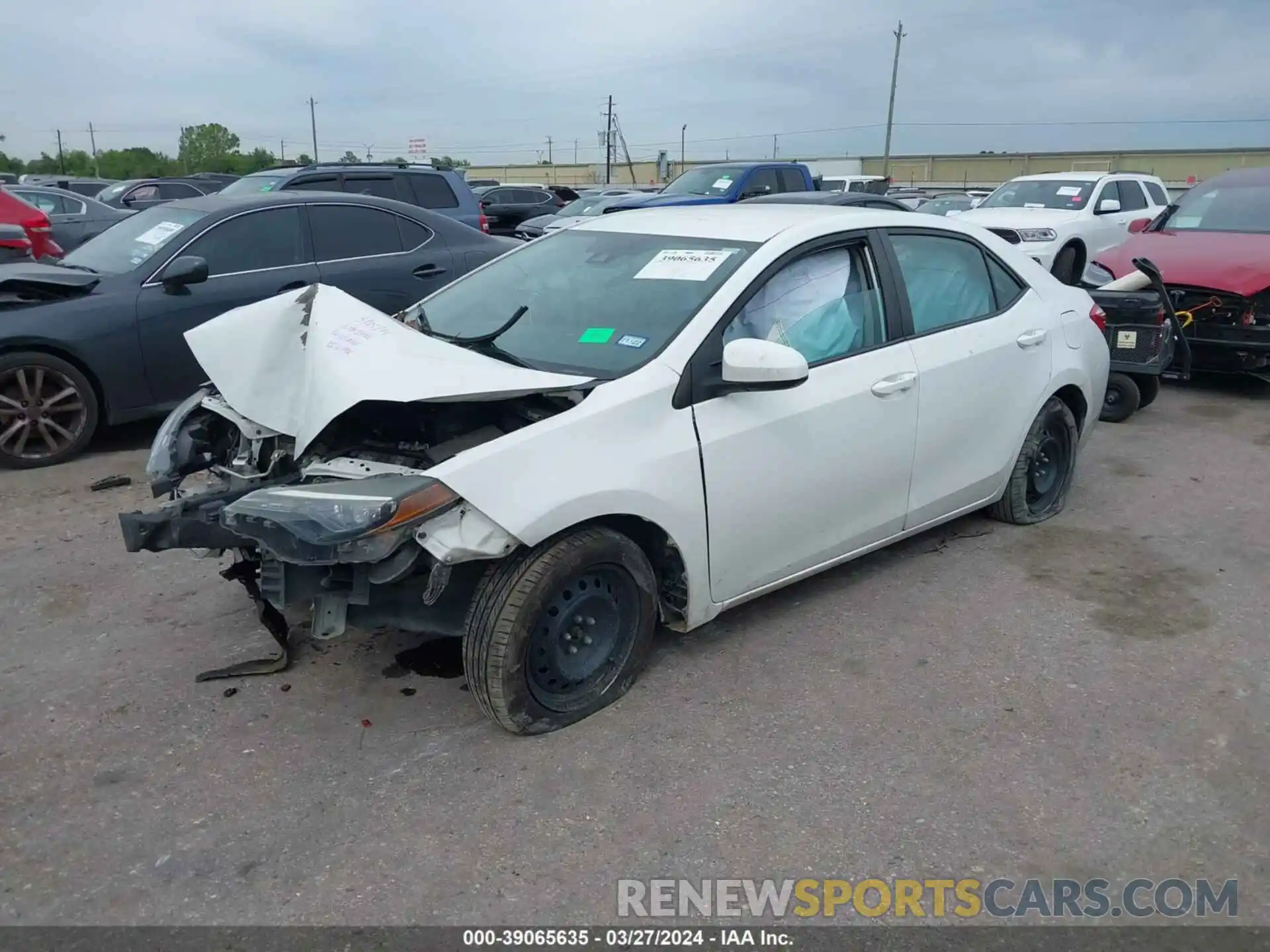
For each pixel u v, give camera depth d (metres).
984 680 3.84
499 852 2.91
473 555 3.09
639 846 2.94
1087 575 4.80
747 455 3.73
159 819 3.07
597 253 4.37
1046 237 12.53
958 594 4.58
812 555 4.13
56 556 5.04
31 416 6.40
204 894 2.76
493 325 4.14
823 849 2.92
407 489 3.04
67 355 6.46
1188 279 8.11
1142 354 7.42
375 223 7.74
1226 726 3.53
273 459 3.62
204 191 22.58
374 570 3.12
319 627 3.35
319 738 3.48
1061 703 3.68
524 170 76.00
